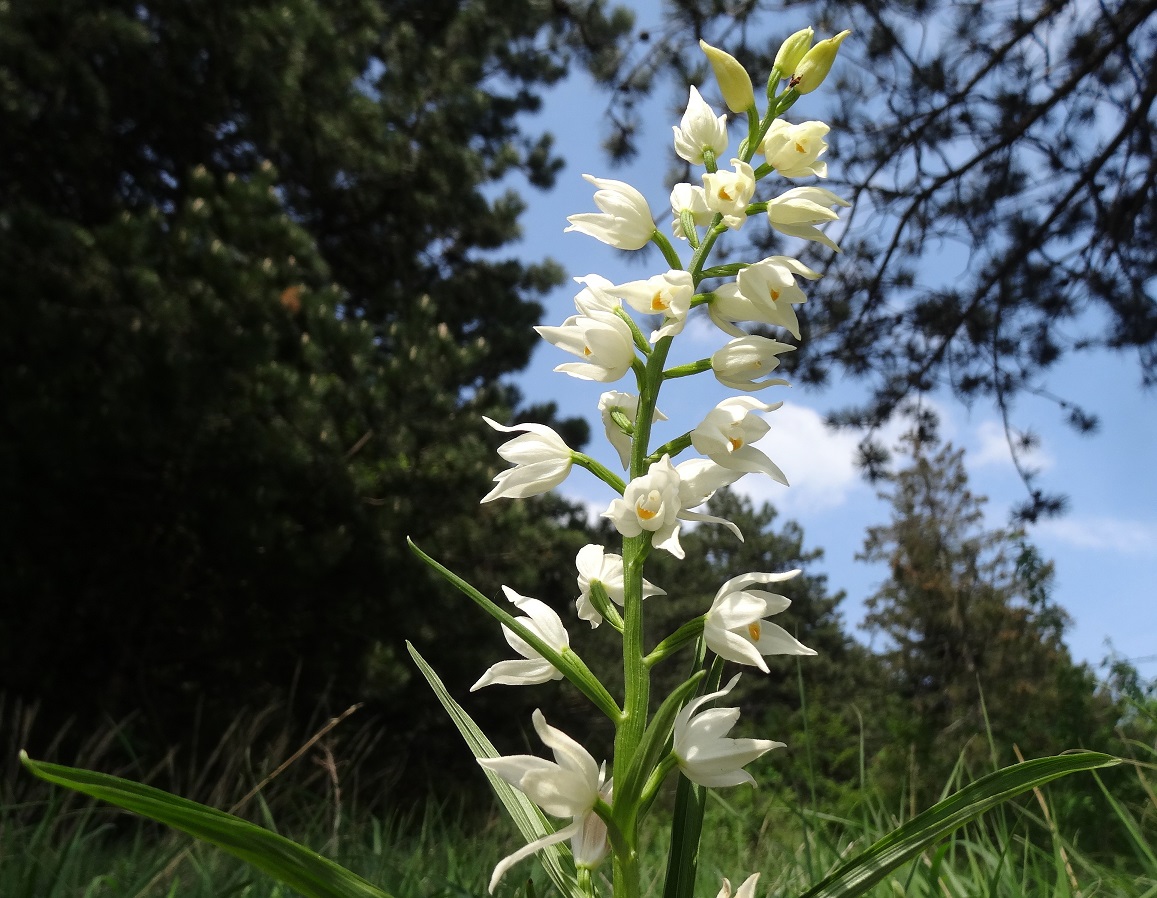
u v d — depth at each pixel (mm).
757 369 2051
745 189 2070
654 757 1704
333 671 11281
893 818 3314
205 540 10828
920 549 25344
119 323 9891
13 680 10297
